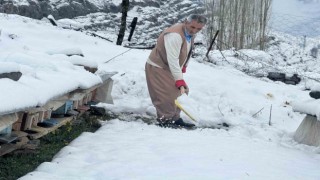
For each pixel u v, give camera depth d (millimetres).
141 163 4156
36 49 10469
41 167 3971
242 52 16250
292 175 4113
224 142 5430
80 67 6062
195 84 9242
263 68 14445
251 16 26719
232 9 25969
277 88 10508
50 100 4176
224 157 4523
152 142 5125
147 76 6898
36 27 12516
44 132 4695
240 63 14656
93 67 6410
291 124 7961
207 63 13422
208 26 25141
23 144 4465
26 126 4418
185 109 6672
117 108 7645
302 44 34844
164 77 6723
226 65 14273
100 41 12250
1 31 10891
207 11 25438
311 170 4492
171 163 4160
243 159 4543
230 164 4234
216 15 25438
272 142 6270
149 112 7695
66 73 5219
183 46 6645
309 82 12688
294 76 13422
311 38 37500
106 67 9625
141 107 7812
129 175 3789
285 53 29672
